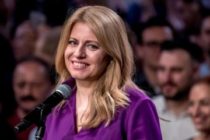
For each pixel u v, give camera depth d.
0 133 4.94
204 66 12.76
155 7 15.73
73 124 5.36
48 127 5.52
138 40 12.07
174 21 15.70
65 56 5.33
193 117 8.82
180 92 9.55
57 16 14.78
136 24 14.13
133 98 5.23
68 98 5.51
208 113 8.74
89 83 5.35
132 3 15.41
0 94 10.02
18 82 9.77
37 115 5.19
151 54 11.64
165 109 9.52
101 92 5.29
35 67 9.77
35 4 14.96
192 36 15.23
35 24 14.47
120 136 5.16
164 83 9.67
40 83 9.76
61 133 5.39
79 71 5.24
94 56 5.20
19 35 13.45
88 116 5.25
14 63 11.25
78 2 14.84
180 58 9.72
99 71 5.27
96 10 5.24
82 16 5.21
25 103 9.75
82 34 5.20
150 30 11.88
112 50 5.22
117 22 5.26
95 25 5.16
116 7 14.98
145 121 5.15
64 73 5.53
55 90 5.38
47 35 11.20
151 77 11.01
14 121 9.75
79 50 5.21
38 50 11.50
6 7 14.73
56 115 5.50
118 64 5.28
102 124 5.21
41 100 9.76
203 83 8.82
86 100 5.41
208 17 14.40
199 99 8.77
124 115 5.18
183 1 16.06
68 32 5.29
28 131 8.93
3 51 11.20
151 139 5.15
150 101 5.26
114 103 5.20
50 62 10.80
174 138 8.89
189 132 8.91
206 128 8.76
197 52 10.20
